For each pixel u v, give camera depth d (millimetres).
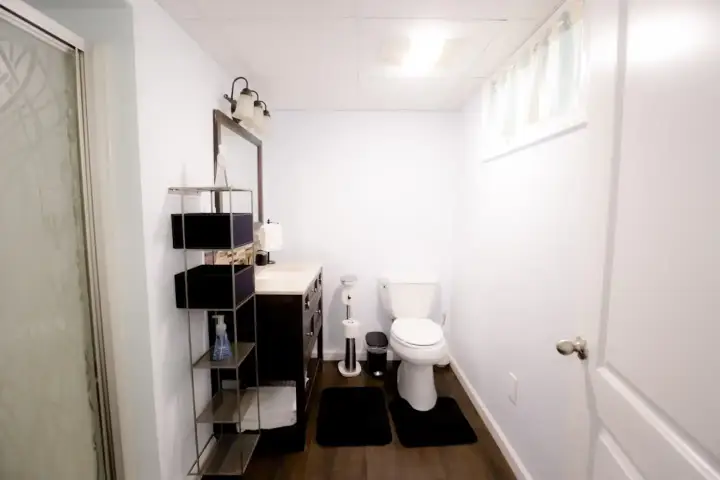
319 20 1471
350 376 2727
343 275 2955
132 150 1227
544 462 1489
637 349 781
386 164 2910
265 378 1889
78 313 1205
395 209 2949
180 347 1521
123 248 1258
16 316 1035
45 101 1078
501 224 1961
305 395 1933
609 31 882
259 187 2699
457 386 2605
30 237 1058
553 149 1428
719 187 573
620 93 845
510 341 1834
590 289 996
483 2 1337
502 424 1923
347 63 1919
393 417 2186
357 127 2879
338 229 2951
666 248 692
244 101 1910
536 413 1562
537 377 1555
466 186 2619
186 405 1577
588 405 1020
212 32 1562
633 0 790
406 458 1841
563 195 1355
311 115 2861
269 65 1944
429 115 2881
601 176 927
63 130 1136
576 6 1268
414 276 2990
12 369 1033
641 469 769
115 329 1287
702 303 605
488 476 1722
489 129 2129
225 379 1897
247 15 1417
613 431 882
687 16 636
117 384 1310
